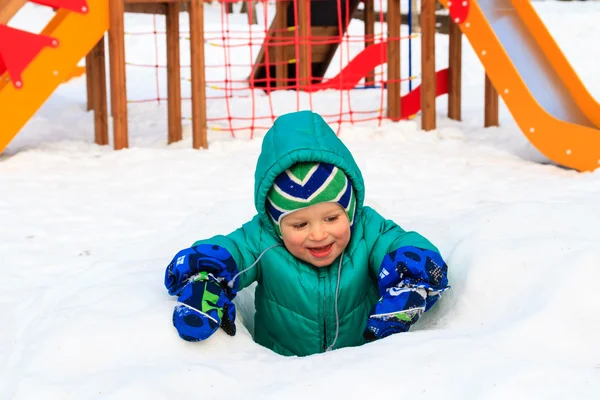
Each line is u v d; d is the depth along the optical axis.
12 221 4.03
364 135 6.17
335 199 2.21
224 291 2.25
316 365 1.94
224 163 5.27
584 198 3.93
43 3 5.29
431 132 6.20
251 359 2.05
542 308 2.05
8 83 5.31
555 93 5.60
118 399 1.77
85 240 3.70
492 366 1.81
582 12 14.12
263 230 2.42
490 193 4.27
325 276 2.33
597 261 2.16
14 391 1.91
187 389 1.84
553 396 1.67
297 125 2.27
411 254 2.24
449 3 5.41
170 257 2.91
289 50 9.27
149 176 4.96
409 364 1.84
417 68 10.72
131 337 2.10
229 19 15.01
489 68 5.28
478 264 2.32
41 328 2.23
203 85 5.77
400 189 4.46
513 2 6.01
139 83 9.91
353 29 12.87
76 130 6.66
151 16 14.61
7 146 5.92
